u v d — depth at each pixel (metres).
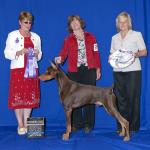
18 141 4.46
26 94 4.68
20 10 5.16
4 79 5.29
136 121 4.82
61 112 5.36
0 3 5.15
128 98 4.74
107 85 5.27
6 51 4.59
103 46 5.20
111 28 5.16
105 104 4.44
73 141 4.45
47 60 5.26
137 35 4.59
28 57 4.62
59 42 5.23
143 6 5.08
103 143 4.34
